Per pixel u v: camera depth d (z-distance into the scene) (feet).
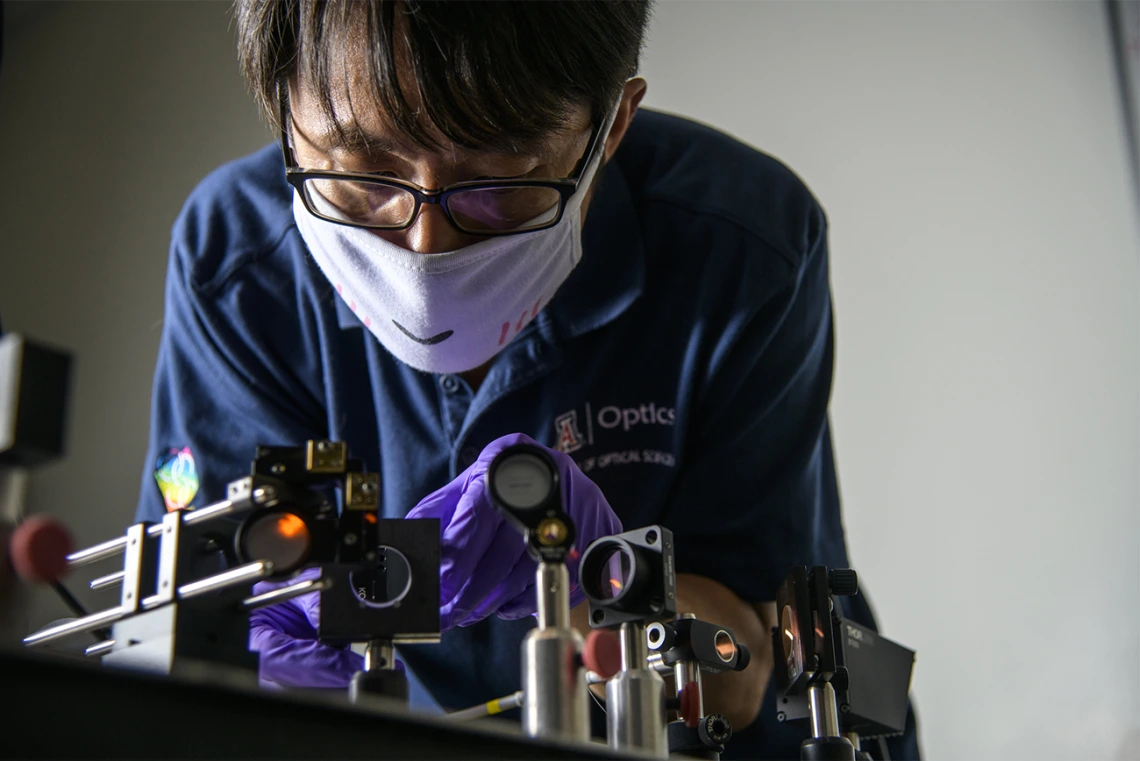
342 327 6.37
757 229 6.43
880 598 8.93
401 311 5.52
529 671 2.88
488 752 2.29
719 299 6.26
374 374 6.34
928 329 9.30
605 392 6.21
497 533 4.64
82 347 12.61
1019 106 9.39
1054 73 9.30
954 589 8.76
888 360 9.36
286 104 4.87
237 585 3.00
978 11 9.70
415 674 6.22
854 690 4.02
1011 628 8.56
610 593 3.30
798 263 6.48
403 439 6.23
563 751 2.38
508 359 6.11
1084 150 9.07
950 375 9.14
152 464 6.61
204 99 12.64
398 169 4.87
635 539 3.28
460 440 6.08
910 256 9.50
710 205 6.52
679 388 6.22
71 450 12.25
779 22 10.35
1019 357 8.96
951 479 8.96
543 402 6.19
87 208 13.08
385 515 6.23
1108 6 9.11
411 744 2.21
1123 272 8.76
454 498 4.84
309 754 2.09
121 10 13.61
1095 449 8.61
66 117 13.60
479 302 5.49
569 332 6.15
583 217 6.22
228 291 6.57
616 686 3.14
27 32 14.25
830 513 6.92
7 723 1.82
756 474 6.17
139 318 12.33
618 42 4.55
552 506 3.01
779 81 10.26
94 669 1.92
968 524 8.84
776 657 4.23
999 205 9.29
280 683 4.69
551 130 4.52
